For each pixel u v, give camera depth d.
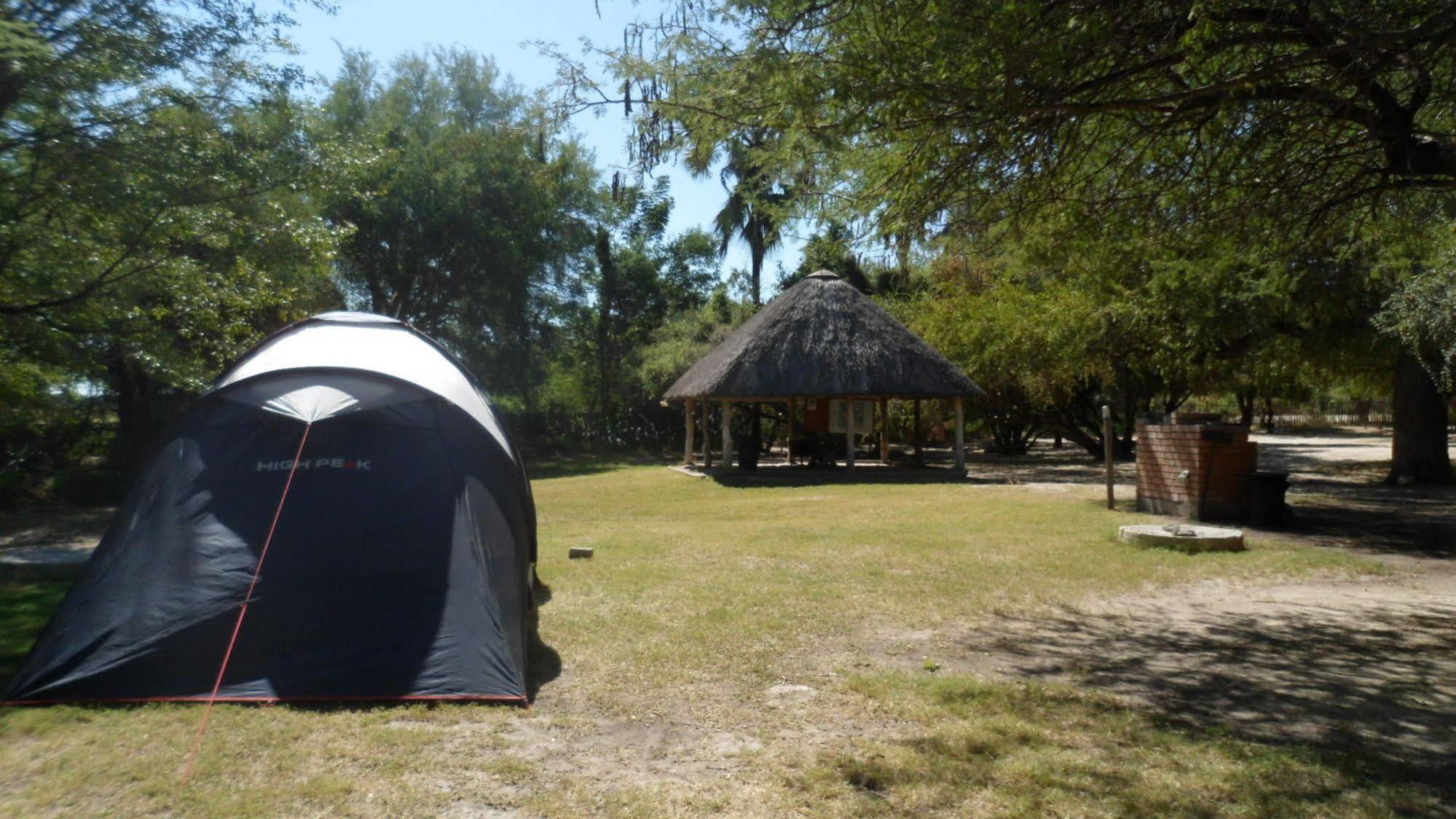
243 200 13.46
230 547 5.99
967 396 22.12
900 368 21.88
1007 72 6.57
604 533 12.77
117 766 4.66
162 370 13.59
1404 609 8.05
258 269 14.53
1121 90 7.27
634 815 4.21
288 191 14.47
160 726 5.15
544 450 37.69
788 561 10.16
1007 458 30.61
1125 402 28.61
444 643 5.82
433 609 5.94
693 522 14.47
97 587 5.88
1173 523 12.58
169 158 11.88
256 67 12.88
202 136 12.33
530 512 8.20
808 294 23.22
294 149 13.94
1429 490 16.94
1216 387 27.00
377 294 31.06
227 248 14.08
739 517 15.16
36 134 10.66
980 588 8.78
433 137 30.62
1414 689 5.89
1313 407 55.34
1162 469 13.45
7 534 15.83
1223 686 5.98
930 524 13.06
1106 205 8.18
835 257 7.99
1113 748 4.92
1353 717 5.40
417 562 6.09
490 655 5.81
